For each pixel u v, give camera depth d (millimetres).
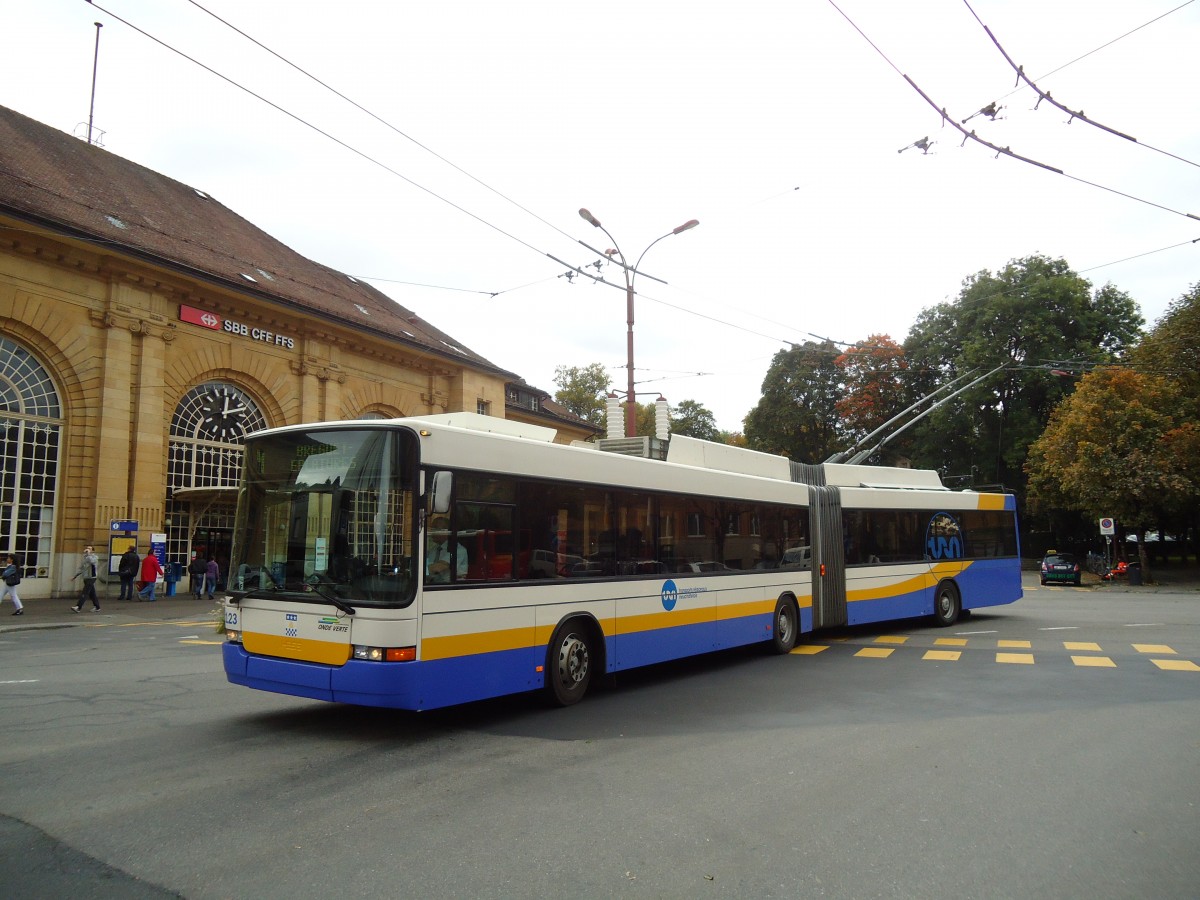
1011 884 4312
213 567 25438
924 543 16859
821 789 5945
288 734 7539
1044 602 25719
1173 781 6195
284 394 28828
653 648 10203
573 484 9180
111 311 23781
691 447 12258
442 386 35531
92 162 27906
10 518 22266
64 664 11992
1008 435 46688
